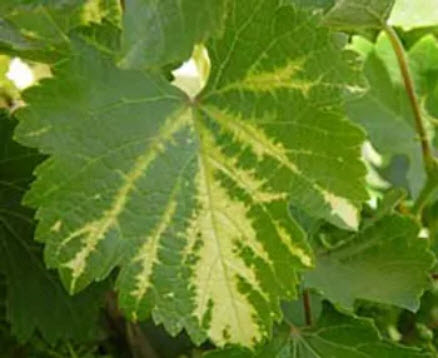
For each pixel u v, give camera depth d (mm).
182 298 615
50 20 613
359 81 614
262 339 620
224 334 619
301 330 689
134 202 607
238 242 619
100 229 604
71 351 721
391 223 707
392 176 834
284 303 695
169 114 613
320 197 618
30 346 726
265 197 617
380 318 773
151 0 556
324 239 703
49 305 694
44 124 594
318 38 612
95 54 603
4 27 609
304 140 615
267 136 617
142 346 758
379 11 708
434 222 794
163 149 611
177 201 613
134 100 607
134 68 553
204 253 617
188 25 563
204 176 616
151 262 611
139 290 610
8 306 694
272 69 615
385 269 704
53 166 596
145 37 553
